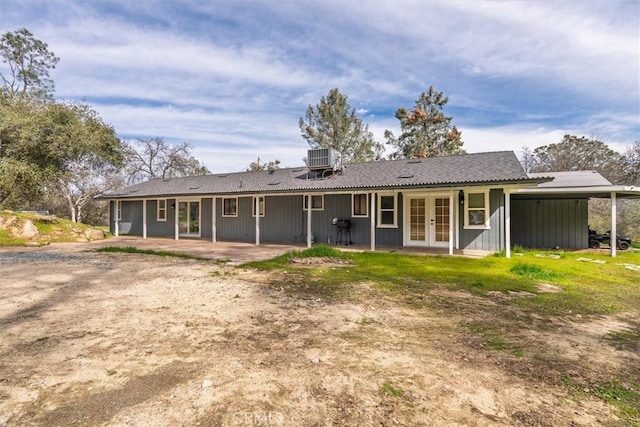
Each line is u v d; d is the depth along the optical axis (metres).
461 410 2.20
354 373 2.71
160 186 18.31
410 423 2.06
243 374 2.68
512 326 3.91
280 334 3.59
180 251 10.95
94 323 3.90
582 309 4.65
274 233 14.49
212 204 15.55
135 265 8.13
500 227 10.60
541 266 8.01
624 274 7.36
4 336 3.48
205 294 5.32
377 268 7.67
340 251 10.26
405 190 10.52
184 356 3.02
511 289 5.75
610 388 2.52
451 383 2.56
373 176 12.16
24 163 17.64
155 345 3.27
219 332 3.64
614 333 3.73
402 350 3.19
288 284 6.05
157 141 29.75
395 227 12.11
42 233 14.08
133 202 18.72
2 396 2.34
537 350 3.23
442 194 11.39
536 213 13.02
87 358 2.97
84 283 6.09
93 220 29.45
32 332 3.60
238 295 5.25
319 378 2.62
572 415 2.16
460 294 5.42
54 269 7.52
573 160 25.39
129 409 2.19
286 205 14.21
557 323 4.05
